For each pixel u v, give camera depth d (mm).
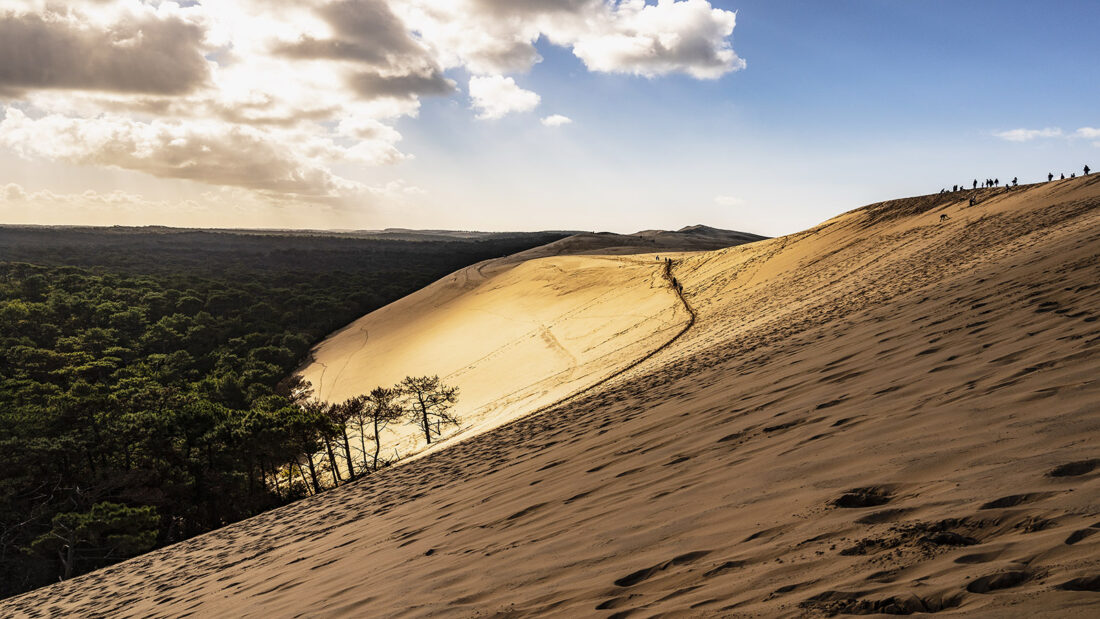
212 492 38719
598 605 2514
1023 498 2188
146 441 39281
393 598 3896
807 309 23234
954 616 1566
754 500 3285
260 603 5688
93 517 28125
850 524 2480
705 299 65250
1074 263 9406
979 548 1946
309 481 46938
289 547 9477
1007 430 3059
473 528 5465
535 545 3988
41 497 36438
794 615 1842
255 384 65812
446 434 46688
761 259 72812
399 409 51219
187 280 123000
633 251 142125
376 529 7902
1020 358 4758
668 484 4453
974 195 60844
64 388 56906
